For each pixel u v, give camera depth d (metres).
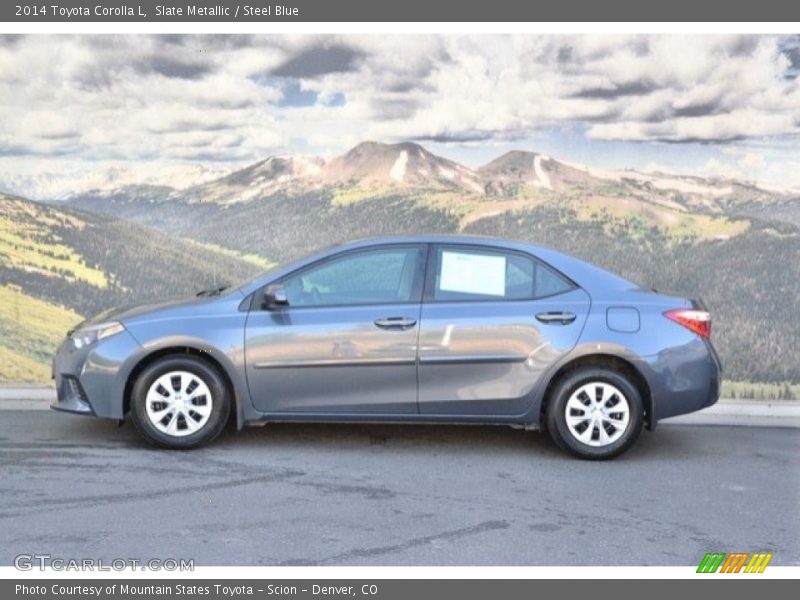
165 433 7.00
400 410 6.98
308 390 6.95
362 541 5.41
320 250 7.24
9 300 9.45
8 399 8.82
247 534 5.48
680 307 7.01
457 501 6.11
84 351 7.00
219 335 6.92
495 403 6.95
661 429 8.26
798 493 6.44
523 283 7.04
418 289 7.02
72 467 6.66
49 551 5.22
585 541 5.49
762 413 8.73
